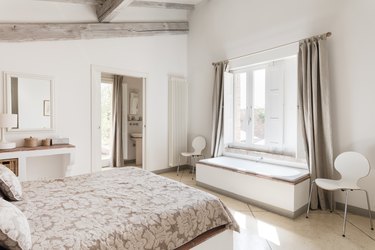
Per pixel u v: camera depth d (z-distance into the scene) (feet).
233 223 5.97
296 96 11.09
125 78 18.28
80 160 12.69
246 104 13.42
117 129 17.51
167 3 14.92
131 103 18.89
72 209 5.08
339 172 8.92
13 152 9.53
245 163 12.16
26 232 3.60
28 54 11.00
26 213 4.85
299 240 7.32
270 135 12.19
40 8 11.32
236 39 13.52
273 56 11.53
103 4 12.17
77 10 12.35
